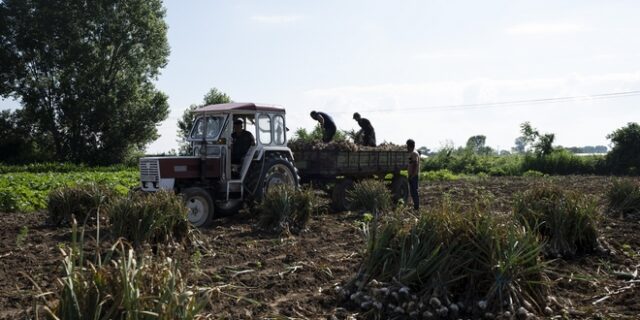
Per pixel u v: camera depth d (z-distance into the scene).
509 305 5.34
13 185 17.14
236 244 9.15
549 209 8.46
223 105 12.27
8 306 5.70
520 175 34.12
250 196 12.18
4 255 8.05
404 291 5.48
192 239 8.71
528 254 5.62
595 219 8.54
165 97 43.56
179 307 3.78
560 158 33.91
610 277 7.03
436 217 6.03
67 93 39.72
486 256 5.73
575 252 8.32
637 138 32.06
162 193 8.93
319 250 8.70
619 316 5.36
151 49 43.53
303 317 5.37
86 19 40.41
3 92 40.03
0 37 39.44
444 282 5.56
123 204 8.24
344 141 13.91
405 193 16.08
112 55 42.00
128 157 42.72
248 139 12.20
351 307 5.73
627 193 12.55
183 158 11.35
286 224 10.34
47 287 6.30
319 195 14.65
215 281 6.66
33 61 40.50
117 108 40.66
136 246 7.94
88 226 10.76
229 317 5.32
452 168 37.00
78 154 40.72
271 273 7.18
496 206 14.35
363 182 13.49
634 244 9.09
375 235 6.20
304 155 13.81
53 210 11.16
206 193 11.10
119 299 3.63
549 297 5.69
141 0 41.75
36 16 39.06
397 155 15.89
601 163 33.06
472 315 5.46
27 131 41.28
